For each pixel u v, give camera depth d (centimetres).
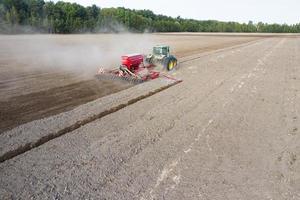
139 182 591
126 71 1490
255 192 569
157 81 1441
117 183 586
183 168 645
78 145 734
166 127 865
